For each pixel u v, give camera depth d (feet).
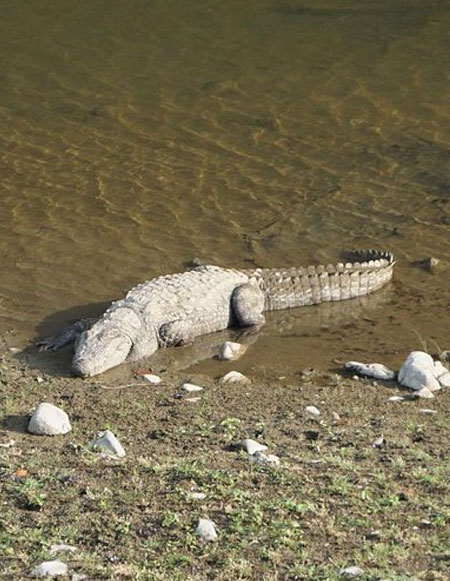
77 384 65.92
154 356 71.61
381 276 79.87
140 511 46.70
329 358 70.59
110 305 74.90
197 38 125.59
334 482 49.14
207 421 59.21
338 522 45.91
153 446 54.95
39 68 119.34
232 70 117.39
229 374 67.62
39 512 46.70
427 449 54.95
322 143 101.81
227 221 88.99
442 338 72.79
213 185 94.73
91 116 108.27
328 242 86.12
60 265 81.97
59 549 43.80
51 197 93.15
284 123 105.70
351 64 117.60
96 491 48.32
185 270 81.51
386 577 41.24
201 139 103.14
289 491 48.55
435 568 42.42
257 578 41.83
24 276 80.28
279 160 98.84
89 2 136.77
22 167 98.53
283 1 135.44
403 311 76.95
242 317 75.46
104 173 97.25
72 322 74.23
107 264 82.17
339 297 78.95
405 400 63.46
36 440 55.67
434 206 90.63
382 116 106.52
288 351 71.87
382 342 72.74
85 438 56.13
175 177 96.27
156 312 72.38
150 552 43.70
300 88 112.78
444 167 96.68
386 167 97.09
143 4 135.64
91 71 118.42
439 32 124.57
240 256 83.97
